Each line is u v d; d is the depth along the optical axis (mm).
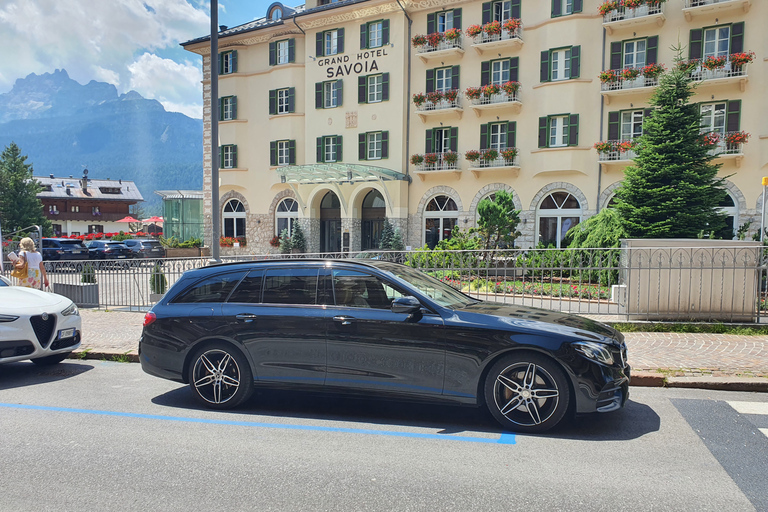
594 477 3803
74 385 6703
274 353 5391
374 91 27406
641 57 21797
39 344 7020
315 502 3443
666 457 4176
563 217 23500
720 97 20391
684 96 16188
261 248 31125
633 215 16203
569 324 4969
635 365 6738
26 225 49906
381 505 3393
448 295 5684
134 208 89188
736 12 20031
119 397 6133
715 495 3508
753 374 6332
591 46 22344
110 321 10844
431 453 4297
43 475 3916
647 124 16406
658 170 16078
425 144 26234
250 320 5473
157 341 5785
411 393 4996
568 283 9484
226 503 3441
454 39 24938
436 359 4906
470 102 25078
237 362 5523
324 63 28484
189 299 5848
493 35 24156
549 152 23031
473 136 25141
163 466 4062
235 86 31250
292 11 31969
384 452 4324
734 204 20266
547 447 4414
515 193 24266
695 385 6199
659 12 20734
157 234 50375
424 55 25500
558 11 22672
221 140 31828
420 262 10312
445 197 26234
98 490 3652
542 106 23250
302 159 29734
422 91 26188
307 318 5301
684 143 15953
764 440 4547
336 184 27562
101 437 4742
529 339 4699
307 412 5508
